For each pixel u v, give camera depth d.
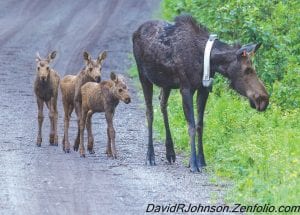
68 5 125.19
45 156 49.66
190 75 46.72
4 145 52.47
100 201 38.88
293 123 52.50
